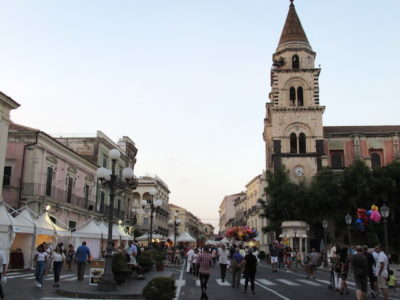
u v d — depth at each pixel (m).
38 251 16.80
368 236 41.69
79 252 19.67
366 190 42.44
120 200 55.31
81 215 42.09
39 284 16.44
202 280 14.51
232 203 129.75
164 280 12.34
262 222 68.12
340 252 17.88
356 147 54.62
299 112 52.78
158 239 50.69
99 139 47.22
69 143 47.38
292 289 18.75
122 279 18.02
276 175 48.03
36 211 33.19
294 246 41.00
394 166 44.00
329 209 45.84
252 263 17.20
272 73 55.84
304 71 54.31
